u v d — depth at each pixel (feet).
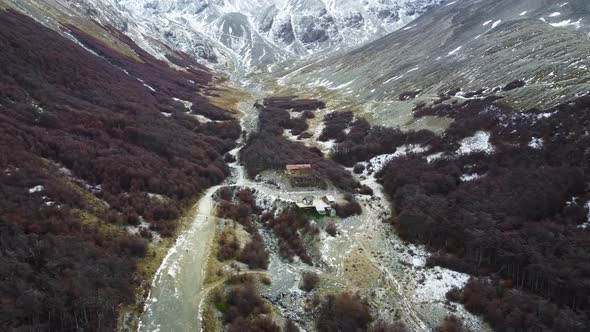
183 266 163.12
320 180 252.83
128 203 190.80
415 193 221.25
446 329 144.87
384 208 230.07
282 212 220.43
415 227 199.41
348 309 150.00
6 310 107.76
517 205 185.57
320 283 167.02
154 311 137.49
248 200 236.02
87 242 147.43
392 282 171.01
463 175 231.50
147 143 258.78
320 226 208.74
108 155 219.41
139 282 146.92
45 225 146.10
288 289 161.48
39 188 165.78
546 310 140.15
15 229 135.64
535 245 162.20
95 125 247.70
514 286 160.86
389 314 153.17
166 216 194.49
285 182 251.60
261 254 180.34
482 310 152.15
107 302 125.59
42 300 116.16
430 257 185.06
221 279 158.81
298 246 193.98
